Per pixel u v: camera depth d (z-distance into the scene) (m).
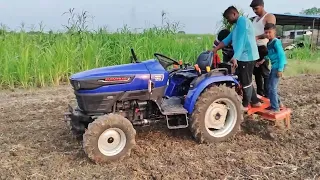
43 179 4.32
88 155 4.63
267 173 4.54
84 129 5.09
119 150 4.78
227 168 4.64
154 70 5.12
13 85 9.31
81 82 4.79
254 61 5.63
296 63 13.58
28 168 4.58
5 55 9.52
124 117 4.93
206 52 5.58
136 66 5.13
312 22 19.03
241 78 5.68
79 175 4.41
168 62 5.55
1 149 5.17
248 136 5.73
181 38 12.64
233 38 5.54
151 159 4.86
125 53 10.68
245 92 5.70
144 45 10.91
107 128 4.66
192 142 5.45
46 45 10.46
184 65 6.00
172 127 5.14
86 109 4.91
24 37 10.55
